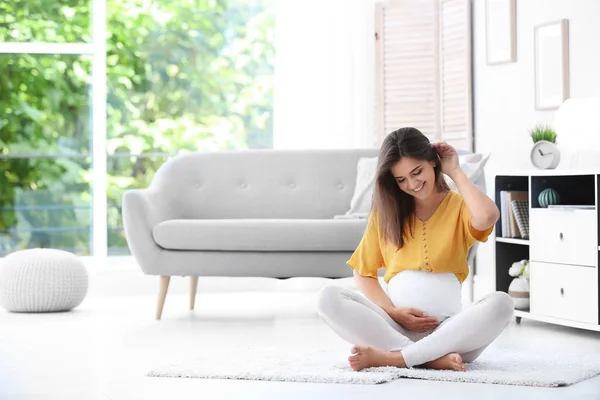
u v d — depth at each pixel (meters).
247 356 3.64
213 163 6.05
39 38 7.59
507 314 3.17
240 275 5.23
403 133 3.26
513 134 6.23
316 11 7.29
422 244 3.33
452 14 6.82
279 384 3.08
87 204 7.52
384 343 3.26
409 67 7.09
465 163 5.34
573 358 3.56
